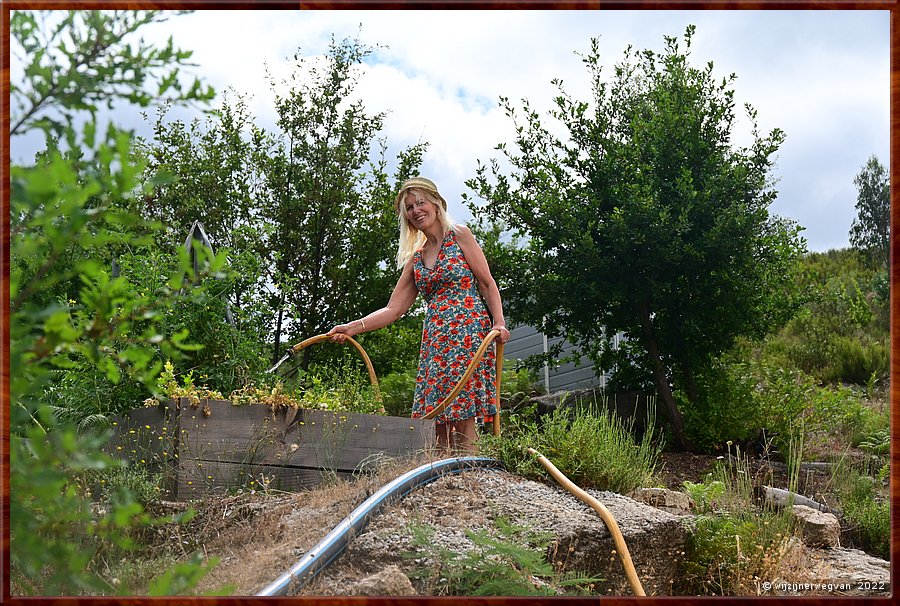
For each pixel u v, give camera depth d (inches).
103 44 49.3
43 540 49.9
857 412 262.4
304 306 269.6
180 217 261.3
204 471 142.5
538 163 275.0
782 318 277.9
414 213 178.7
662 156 261.9
